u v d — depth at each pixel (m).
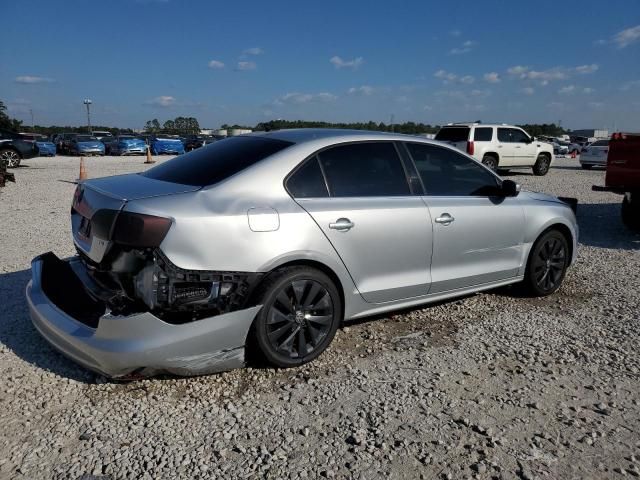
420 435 3.08
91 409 3.26
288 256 3.64
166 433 3.05
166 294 3.27
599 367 3.99
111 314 3.30
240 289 3.49
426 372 3.84
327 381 3.68
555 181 18.11
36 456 2.82
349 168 4.17
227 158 3.99
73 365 3.79
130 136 38.69
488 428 3.15
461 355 4.14
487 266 5.01
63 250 6.99
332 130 4.45
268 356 3.68
